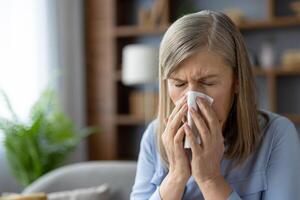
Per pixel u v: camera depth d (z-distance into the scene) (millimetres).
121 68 3430
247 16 3240
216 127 833
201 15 833
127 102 3537
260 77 3254
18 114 2824
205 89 827
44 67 3066
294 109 3148
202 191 861
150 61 2957
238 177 928
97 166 1616
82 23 3426
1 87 2752
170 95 878
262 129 943
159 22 3238
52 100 2762
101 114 3395
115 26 3326
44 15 3094
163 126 947
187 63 804
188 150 906
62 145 2654
